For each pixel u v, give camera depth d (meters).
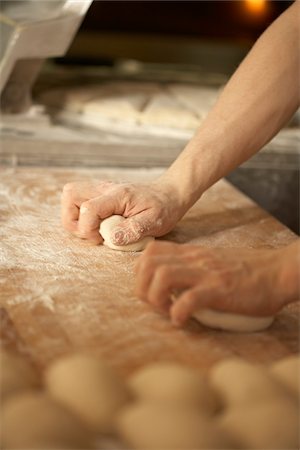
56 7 1.34
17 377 0.66
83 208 1.01
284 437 0.59
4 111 1.41
